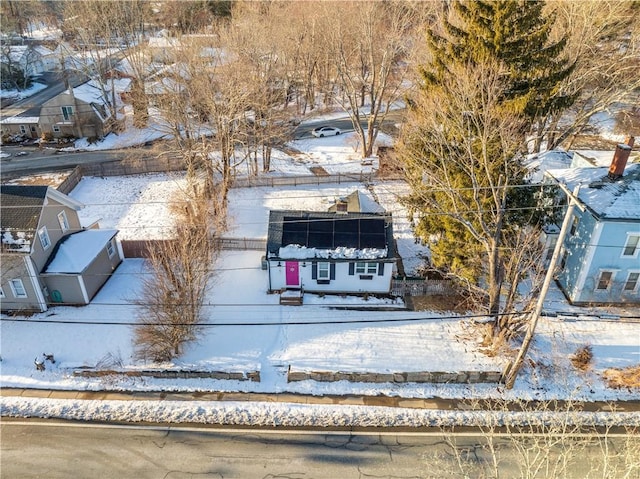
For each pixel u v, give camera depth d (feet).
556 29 124.98
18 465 63.77
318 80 204.85
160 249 99.96
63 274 88.94
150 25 244.63
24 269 86.74
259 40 152.35
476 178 75.51
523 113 79.61
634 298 88.99
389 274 92.53
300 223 96.43
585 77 120.67
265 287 96.32
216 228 110.22
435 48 90.84
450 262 85.97
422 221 86.53
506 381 75.20
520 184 77.00
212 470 62.90
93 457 64.85
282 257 91.25
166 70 155.94
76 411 71.82
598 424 68.80
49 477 62.13
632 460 44.27
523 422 69.15
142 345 81.51
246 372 77.05
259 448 66.08
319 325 87.35
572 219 90.12
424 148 83.30
